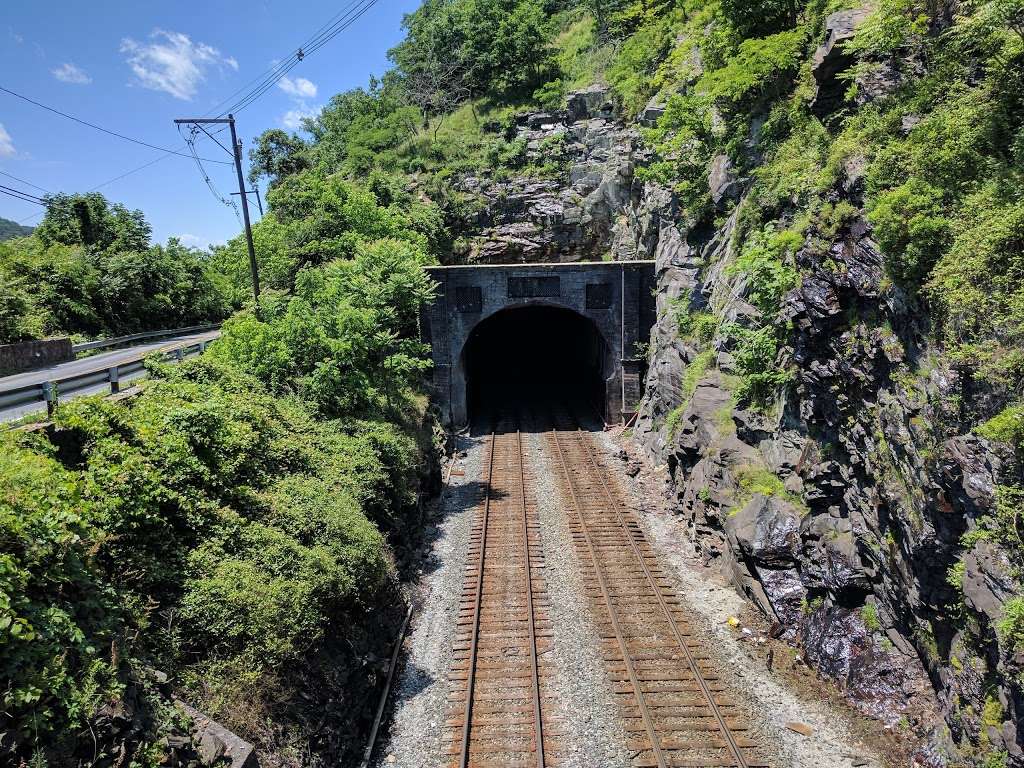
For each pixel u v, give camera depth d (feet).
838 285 42.27
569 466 84.38
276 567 37.55
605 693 40.50
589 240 127.03
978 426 28.50
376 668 41.75
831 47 53.72
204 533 37.68
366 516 52.21
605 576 55.62
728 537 53.62
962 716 31.55
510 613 50.24
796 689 40.96
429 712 39.73
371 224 112.68
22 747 20.71
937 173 35.94
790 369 50.67
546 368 151.02
